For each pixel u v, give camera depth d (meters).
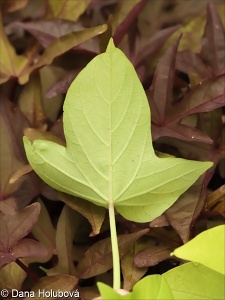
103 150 0.34
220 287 0.32
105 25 0.40
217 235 0.31
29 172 0.37
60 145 0.34
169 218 0.35
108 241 0.36
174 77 0.41
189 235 0.36
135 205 0.35
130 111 0.33
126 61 0.32
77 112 0.33
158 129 0.38
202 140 0.36
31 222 0.34
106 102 0.33
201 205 0.35
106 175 0.34
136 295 0.30
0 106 0.41
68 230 0.37
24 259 0.38
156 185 0.34
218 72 0.42
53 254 0.38
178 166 0.34
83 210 0.36
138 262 0.35
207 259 0.30
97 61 0.33
